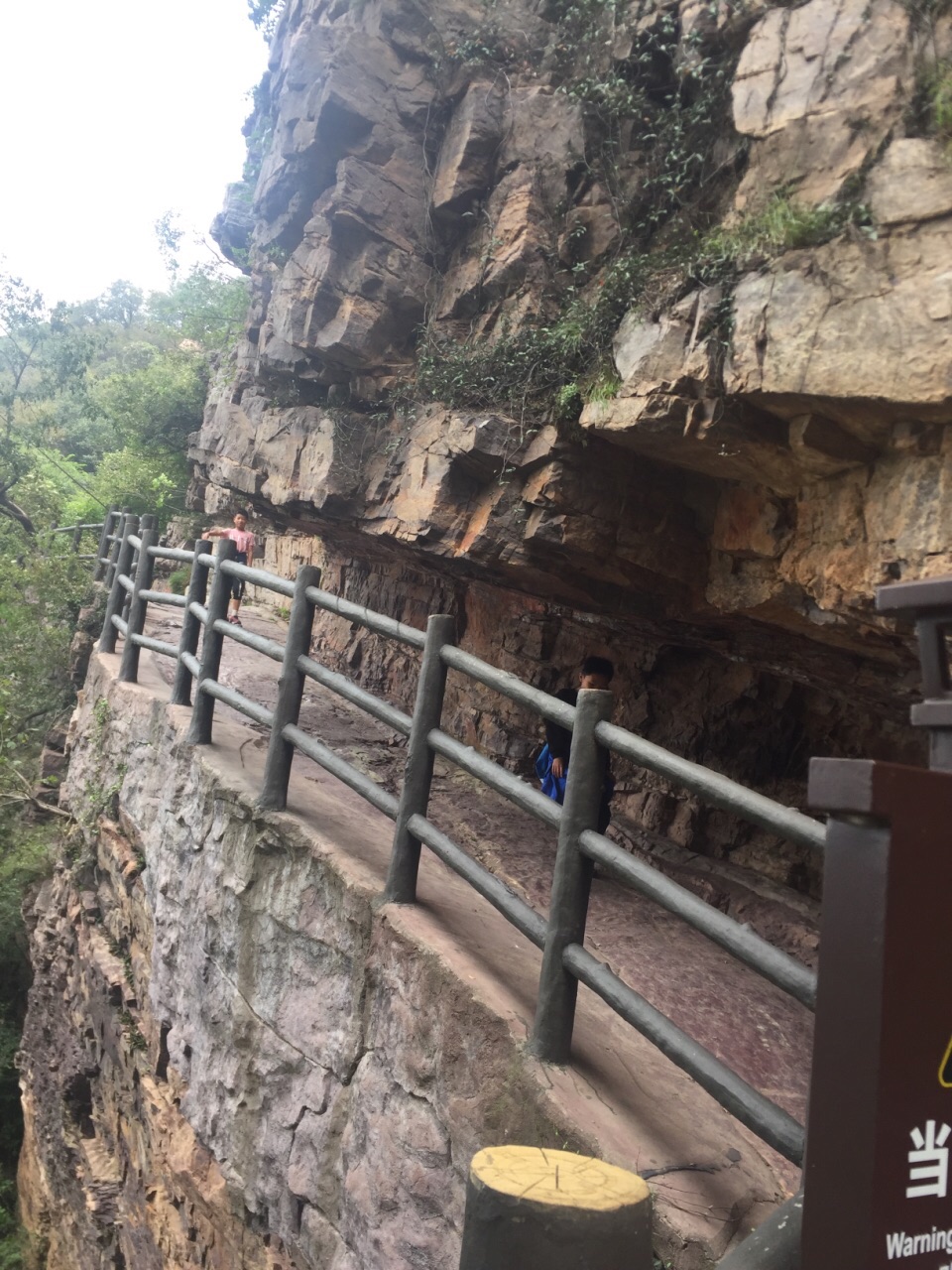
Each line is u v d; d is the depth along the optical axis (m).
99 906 8.21
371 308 6.87
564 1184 1.33
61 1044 9.02
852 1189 1.18
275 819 4.74
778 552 4.82
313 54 7.03
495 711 7.86
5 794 14.24
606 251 5.81
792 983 2.14
